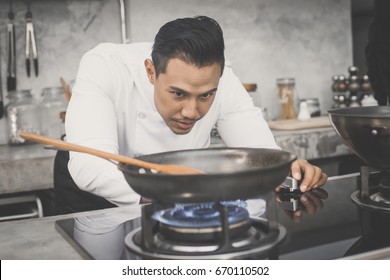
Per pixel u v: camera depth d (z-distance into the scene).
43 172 2.47
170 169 0.98
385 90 2.95
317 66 3.82
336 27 3.86
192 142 1.83
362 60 4.02
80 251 0.94
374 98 3.31
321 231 1.01
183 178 0.84
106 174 1.47
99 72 1.66
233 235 0.94
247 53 3.59
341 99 3.51
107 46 1.77
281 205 1.21
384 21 2.86
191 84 1.27
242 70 3.59
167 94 1.32
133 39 3.27
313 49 3.80
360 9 3.90
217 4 3.48
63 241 1.02
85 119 1.55
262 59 3.64
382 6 2.86
